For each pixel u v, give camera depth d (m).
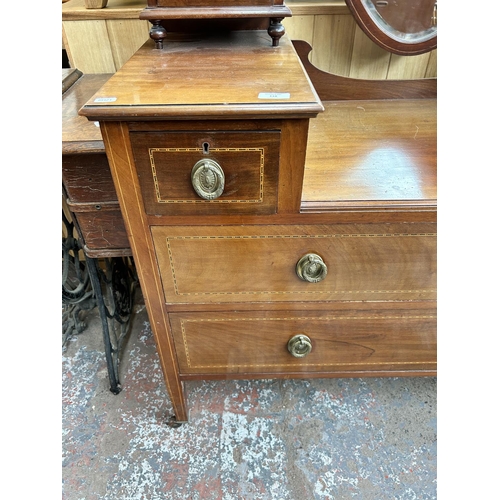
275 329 0.81
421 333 0.82
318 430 1.00
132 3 1.04
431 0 0.86
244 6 0.68
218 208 0.63
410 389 1.10
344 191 0.67
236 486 0.90
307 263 0.68
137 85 0.58
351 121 0.92
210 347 0.84
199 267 0.71
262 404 1.06
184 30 0.82
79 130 0.74
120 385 1.12
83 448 0.97
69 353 1.21
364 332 0.82
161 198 0.62
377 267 0.72
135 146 0.56
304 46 0.94
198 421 1.03
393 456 0.95
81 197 0.77
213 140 0.56
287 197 0.62
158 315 0.78
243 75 0.61
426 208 0.64
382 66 1.05
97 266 1.00
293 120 0.54
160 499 0.88
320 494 0.88
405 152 0.79
